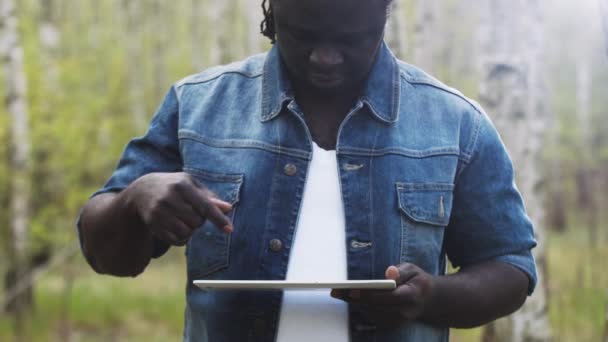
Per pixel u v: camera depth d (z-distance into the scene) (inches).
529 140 340.8
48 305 589.9
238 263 93.0
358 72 89.2
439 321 92.4
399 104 95.6
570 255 521.0
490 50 345.4
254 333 92.7
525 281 96.7
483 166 98.3
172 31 1143.0
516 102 340.8
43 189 609.9
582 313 365.4
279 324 92.6
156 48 1102.4
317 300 92.5
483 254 98.1
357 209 92.7
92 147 690.8
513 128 340.5
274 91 95.3
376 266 92.1
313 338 92.0
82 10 1092.5
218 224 86.1
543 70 398.6
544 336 324.5
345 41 87.1
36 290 631.2
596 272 388.2
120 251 94.7
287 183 93.2
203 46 1117.1
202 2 1150.3
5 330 533.3
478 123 99.0
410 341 93.4
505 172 99.0
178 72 1079.0
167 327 553.6
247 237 92.9
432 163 94.8
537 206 339.6
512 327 323.9
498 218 97.6
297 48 88.0
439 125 96.7
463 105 99.5
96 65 975.0
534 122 344.8
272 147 94.0
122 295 623.8
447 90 99.7
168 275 730.2
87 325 554.6
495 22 344.8
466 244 99.3
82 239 98.3
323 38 86.9
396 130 94.5
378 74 95.6
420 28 468.8
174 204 85.6
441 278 90.7
